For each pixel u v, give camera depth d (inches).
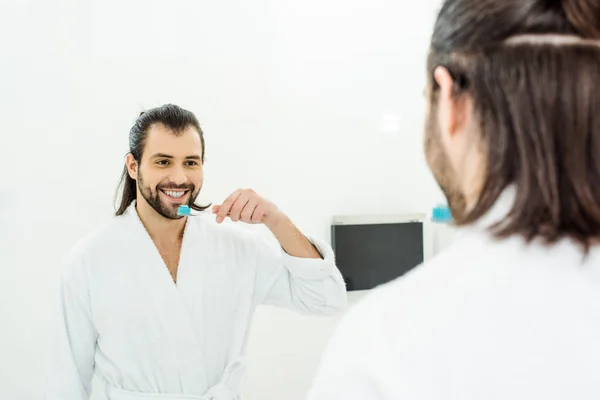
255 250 42.1
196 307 38.3
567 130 11.2
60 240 54.1
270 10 60.4
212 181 58.7
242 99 59.6
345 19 62.9
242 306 40.7
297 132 61.6
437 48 13.0
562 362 10.6
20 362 53.0
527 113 11.2
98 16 54.9
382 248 63.6
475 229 12.5
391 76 64.8
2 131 52.2
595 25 11.1
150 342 37.2
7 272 52.6
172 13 57.1
